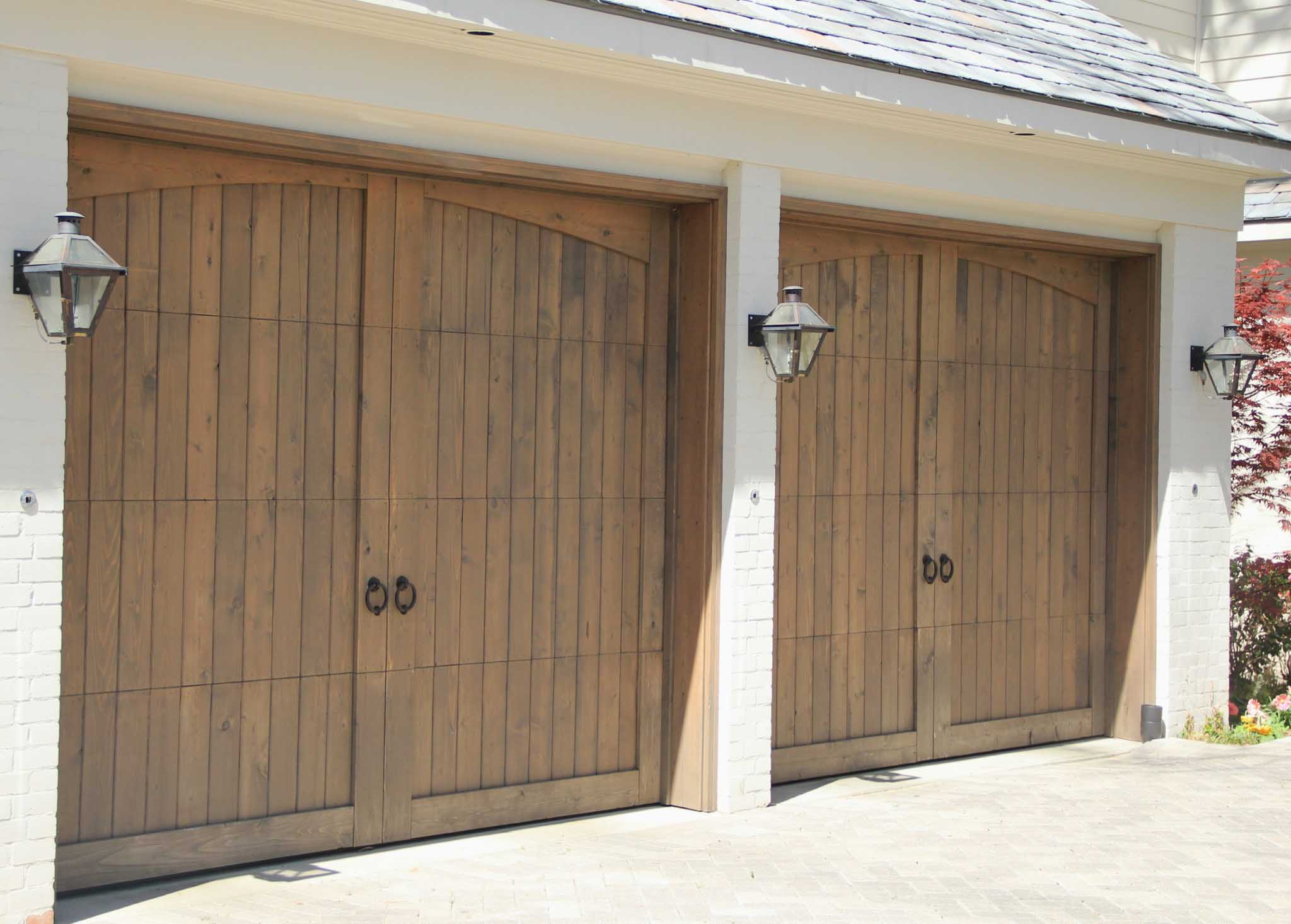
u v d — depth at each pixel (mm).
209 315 5801
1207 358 8984
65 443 5367
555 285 6816
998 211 8266
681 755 7160
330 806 6180
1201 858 6395
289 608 6047
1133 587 9141
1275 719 9406
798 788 7656
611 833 6680
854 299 8000
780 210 7305
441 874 5934
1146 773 8148
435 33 5777
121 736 5617
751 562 7043
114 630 5594
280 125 5723
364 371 6191
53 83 5059
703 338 7066
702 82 6570
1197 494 9109
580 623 6945
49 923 5090
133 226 5605
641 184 6770
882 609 8164
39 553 5047
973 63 7754
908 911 5590
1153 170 8672
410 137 6082
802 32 6969
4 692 4980
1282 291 10633
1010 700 8805
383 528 6262
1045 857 6398
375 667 6254
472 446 6547
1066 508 9070
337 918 5320
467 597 6551
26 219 4996
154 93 5426
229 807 5902
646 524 7156
